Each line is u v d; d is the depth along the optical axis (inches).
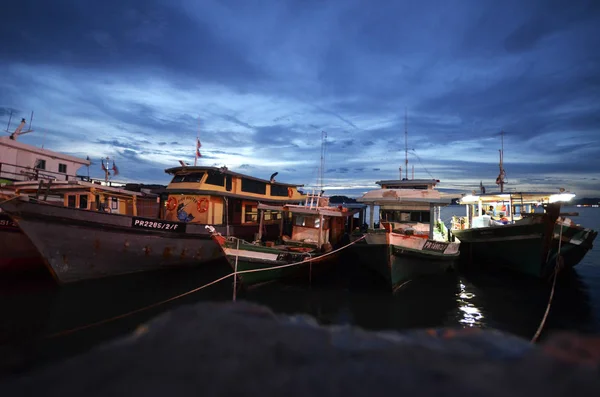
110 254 563.5
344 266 786.8
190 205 725.9
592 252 1007.0
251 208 853.2
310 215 672.4
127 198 716.0
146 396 95.7
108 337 354.3
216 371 104.4
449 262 628.4
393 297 517.0
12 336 357.7
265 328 134.5
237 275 503.8
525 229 609.9
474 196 833.5
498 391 95.0
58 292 509.7
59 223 511.2
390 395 95.8
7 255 576.4
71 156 1015.0
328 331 134.8
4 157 868.0
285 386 99.0
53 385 104.2
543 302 506.0
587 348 111.4
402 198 631.2
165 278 600.7
